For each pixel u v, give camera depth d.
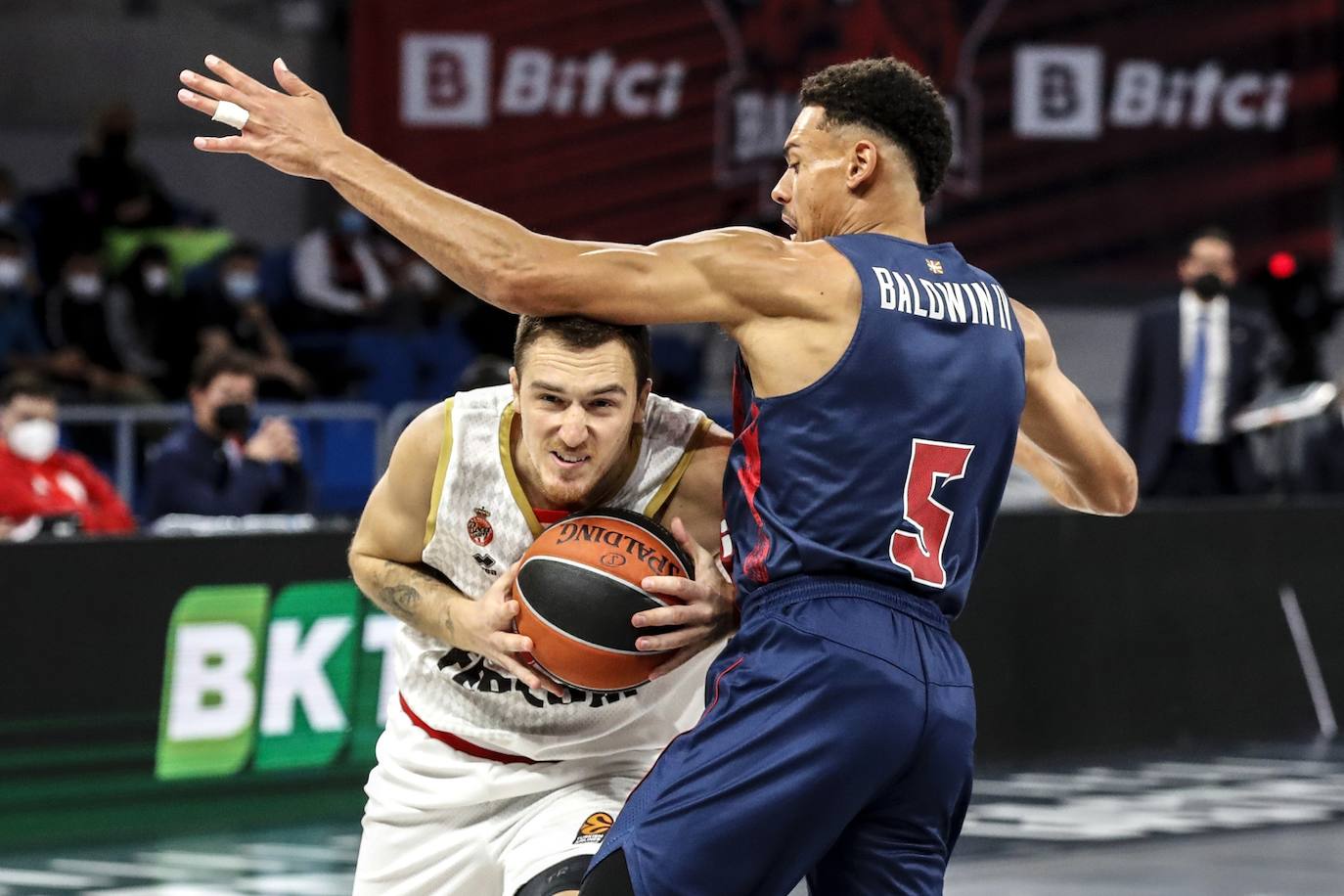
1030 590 13.86
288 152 4.93
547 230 21.34
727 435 5.37
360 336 20.03
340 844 10.73
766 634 4.80
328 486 16.47
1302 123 22.81
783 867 4.74
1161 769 13.46
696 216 21.56
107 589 10.91
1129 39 22.39
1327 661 15.51
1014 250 22.30
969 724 4.88
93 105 22.66
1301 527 15.49
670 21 21.38
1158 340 16.20
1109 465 5.58
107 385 17.94
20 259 18.28
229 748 11.34
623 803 5.39
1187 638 14.70
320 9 22.88
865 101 5.07
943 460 4.86
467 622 5.17
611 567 5.02
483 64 21.12
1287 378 20.09
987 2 21.91
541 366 4.91
